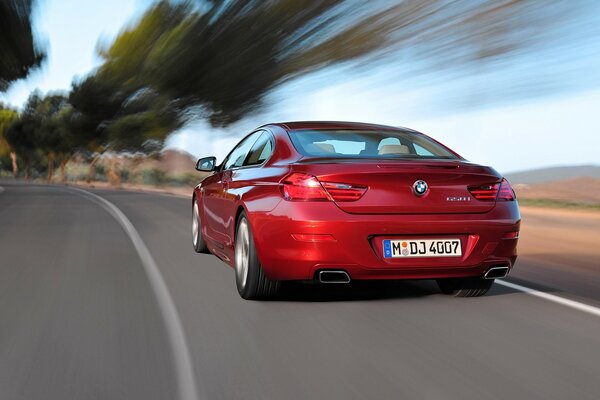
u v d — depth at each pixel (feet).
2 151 314.35
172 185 160.45
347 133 16.90
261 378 10.02
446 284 16.66
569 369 10.52
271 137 17.44
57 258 23.20
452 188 14.51
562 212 52.24
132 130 158.92
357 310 14.84
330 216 13.85
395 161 14.67
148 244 27.58
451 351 11.54
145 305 15.26
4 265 21.58
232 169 19.25
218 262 22.27
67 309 14.84
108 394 9.35
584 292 17.56
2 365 10.71
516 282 18.95
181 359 10.98
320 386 9.68
